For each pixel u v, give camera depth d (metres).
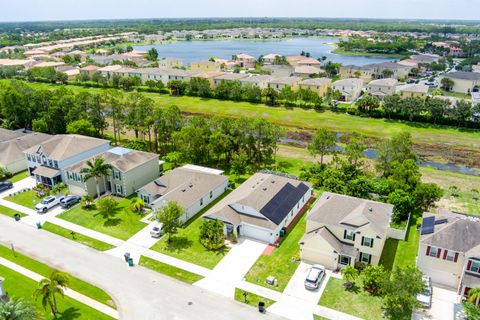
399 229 54.78
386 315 40.38
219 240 51.91
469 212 62.56
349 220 48.88
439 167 83.31
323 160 85.38
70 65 194.88
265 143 79.81
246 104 133.38
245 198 56.09
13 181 75.44
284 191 61.19
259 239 54.69
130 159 69.81
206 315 40.53
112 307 41.72
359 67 174.50
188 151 78.69
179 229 57.56
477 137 99.50
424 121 110.88
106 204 60.50
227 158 80.94
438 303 42.19
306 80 143.50
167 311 41.16
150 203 63.31
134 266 48.75
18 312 34.44
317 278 44.69
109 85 162.12
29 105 100.88
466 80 146.62
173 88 147.12
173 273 47.38
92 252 51.81
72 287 44.81
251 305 42.00
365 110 118.19
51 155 73.00
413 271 40.81
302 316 40.38
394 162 67.31
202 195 63.03
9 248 52.69
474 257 41.53
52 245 53.47
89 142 78.19
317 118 116.81
